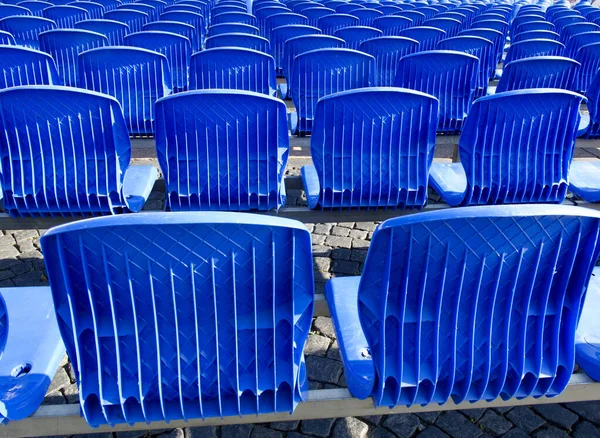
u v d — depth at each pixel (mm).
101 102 2553
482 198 3113
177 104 2562
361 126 2752
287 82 5516
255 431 2555
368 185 2926
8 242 4031
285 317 1634
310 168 3641
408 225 1422
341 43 5289
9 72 4105
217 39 5297
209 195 2820
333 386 2809
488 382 1820
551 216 1433
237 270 1491
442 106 4422
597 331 2148
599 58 5477
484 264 1539
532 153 2973
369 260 1568
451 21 7215
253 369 1712
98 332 1552
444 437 2557
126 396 1642
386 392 1824
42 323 2137
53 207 2775
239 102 2586
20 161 2615
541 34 6535
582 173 3611
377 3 9359
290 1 10000
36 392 1820
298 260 1556
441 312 1670
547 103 2781
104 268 1418
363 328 1709
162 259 1421
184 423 1887
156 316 1527
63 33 4996
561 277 1632
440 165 3732
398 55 5340
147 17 7309
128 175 3406
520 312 1692
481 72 5621
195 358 1648
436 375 1722
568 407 2744
